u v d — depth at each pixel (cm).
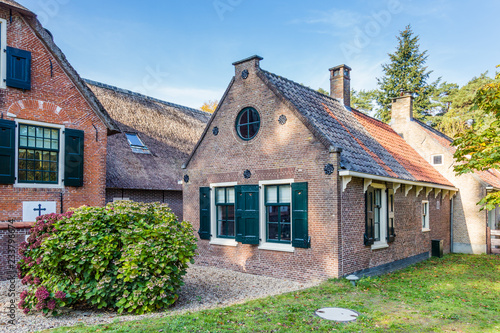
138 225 704
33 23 1048
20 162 1016
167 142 1808
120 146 1546
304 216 968
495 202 889
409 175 1212
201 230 1241
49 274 664
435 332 573
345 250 934
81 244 652
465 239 1599
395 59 3562
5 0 1016
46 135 1074
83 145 1136
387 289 865
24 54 1027
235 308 669
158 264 675
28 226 995
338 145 1003
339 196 922
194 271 1133
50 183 1070
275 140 1056
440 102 3556
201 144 1272
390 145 1412
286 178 1020
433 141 1673
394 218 1161
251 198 1092
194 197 1280
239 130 1169
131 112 1780
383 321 618
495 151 833
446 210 1591
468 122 3312
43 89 1067
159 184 1538
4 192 976
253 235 1082
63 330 538
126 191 1466
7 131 985
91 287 657
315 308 680
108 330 531
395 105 1794
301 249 980
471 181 1595
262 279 1011
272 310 657
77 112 1137
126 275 655
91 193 1153
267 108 1080
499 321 633
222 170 1195
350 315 642
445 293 847
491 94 867
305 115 1001
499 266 1245
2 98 991
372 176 981
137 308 663
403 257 1214
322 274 934
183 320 580
